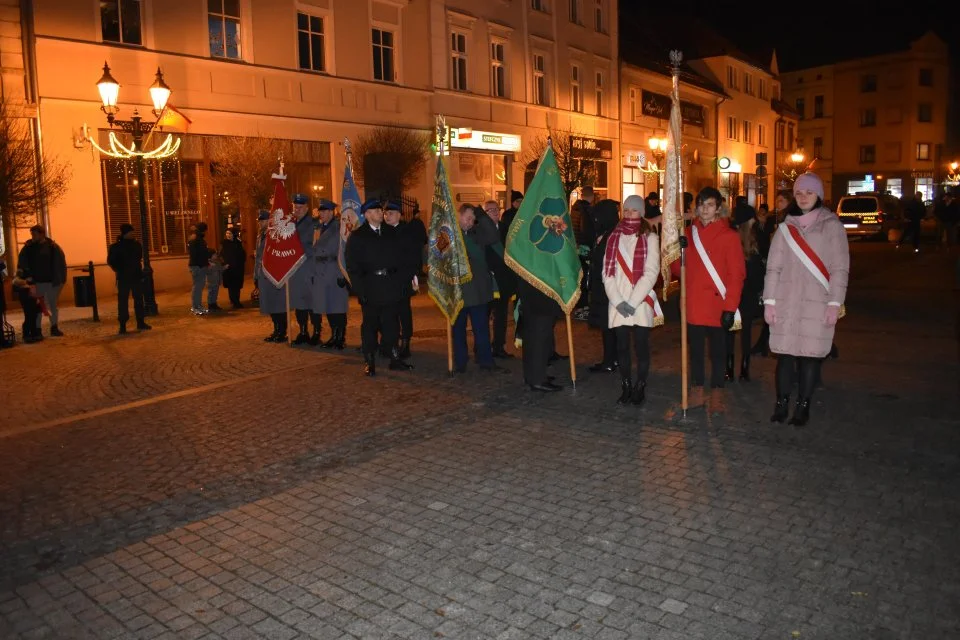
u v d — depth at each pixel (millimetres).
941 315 12477
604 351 8992
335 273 11047
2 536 4977
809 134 68375
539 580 4152
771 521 4766
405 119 24797
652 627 3668
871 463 5699
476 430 6895
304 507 5289
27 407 8312
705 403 7469
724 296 7254
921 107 64062
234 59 20109
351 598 4047
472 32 27422
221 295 18922
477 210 9133
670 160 7043
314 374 9461
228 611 3959
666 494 5254
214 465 6211
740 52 50781
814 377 6582
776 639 3543
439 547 4594
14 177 14516
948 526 4629
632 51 38375
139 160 15062
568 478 5625
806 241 6285
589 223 11203
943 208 28656
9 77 16281
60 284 13094
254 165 18922
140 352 11430
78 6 17250
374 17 23656
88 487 5816
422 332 12547
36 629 3855
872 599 3850
